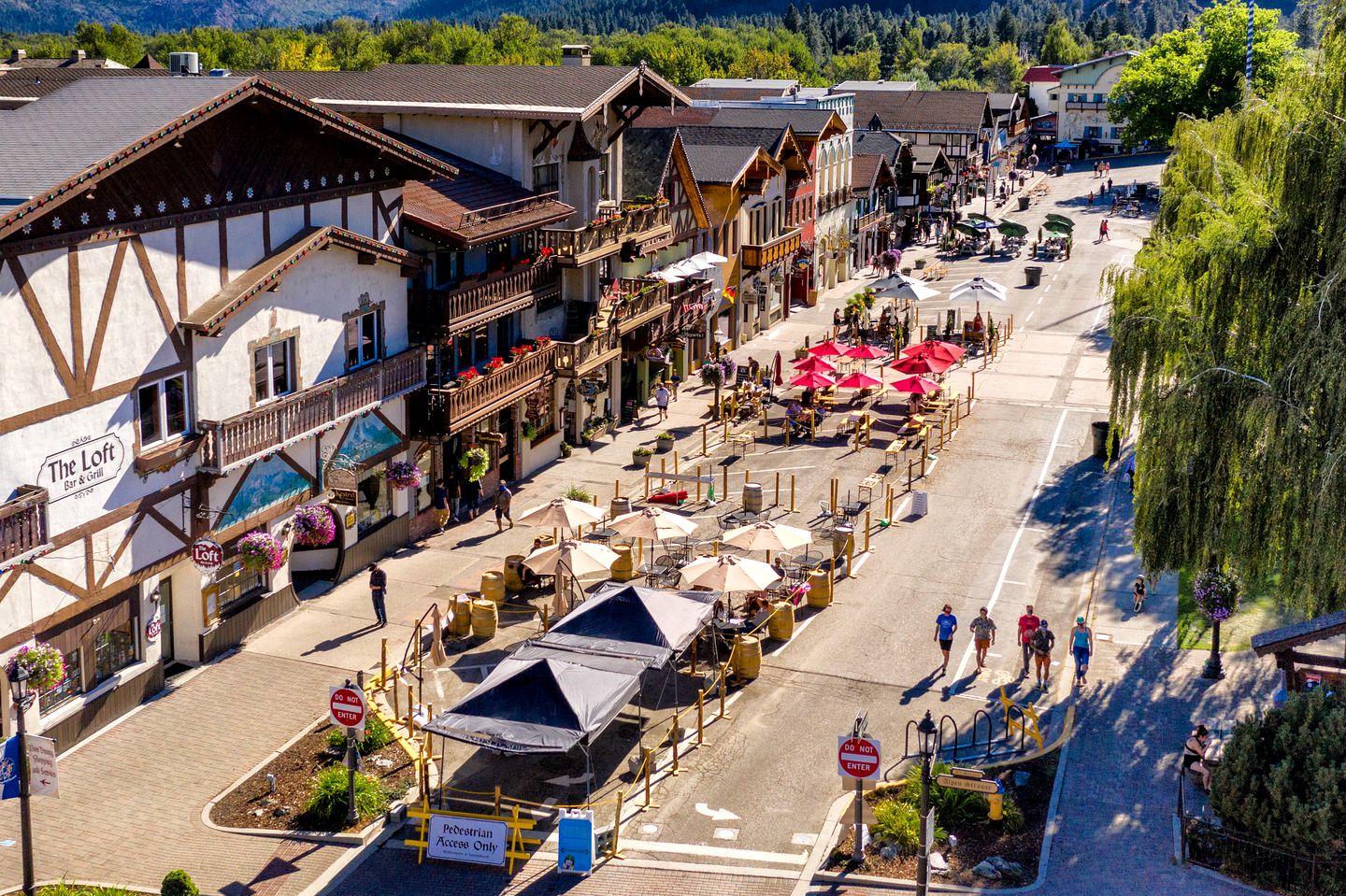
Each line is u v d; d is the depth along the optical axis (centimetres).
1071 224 9481
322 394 3281
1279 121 3120
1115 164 15212
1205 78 13062
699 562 3266
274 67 15212
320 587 3538
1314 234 2980
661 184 5509
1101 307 7800
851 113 8675
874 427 5312
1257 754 2359
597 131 4906
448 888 2256
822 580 3494
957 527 4156
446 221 3803
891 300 8088
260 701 2891
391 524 3803
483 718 2428
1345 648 3138
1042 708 2925
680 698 2997
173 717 2805
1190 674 3086
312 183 3278
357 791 2480
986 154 13038
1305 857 2203
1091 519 4238
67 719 2638
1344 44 3045
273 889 2223
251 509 3144
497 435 4138
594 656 2702
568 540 3475
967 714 2906
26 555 2402
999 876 2258
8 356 2400
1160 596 3591
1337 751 2258
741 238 6712
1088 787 2569
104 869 2252
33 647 2464
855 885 2252
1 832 2355
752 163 6444
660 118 7669
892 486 4559
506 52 16462
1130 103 13825
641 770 2661
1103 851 2338
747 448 5022
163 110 2767
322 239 3228
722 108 7850
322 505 3322
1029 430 5284
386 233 3622
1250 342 3038
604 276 5047
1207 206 3375
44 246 2453
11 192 2381
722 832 2438
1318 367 2769
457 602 3281
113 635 2791
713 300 6222
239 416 2988
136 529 2781
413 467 3712
